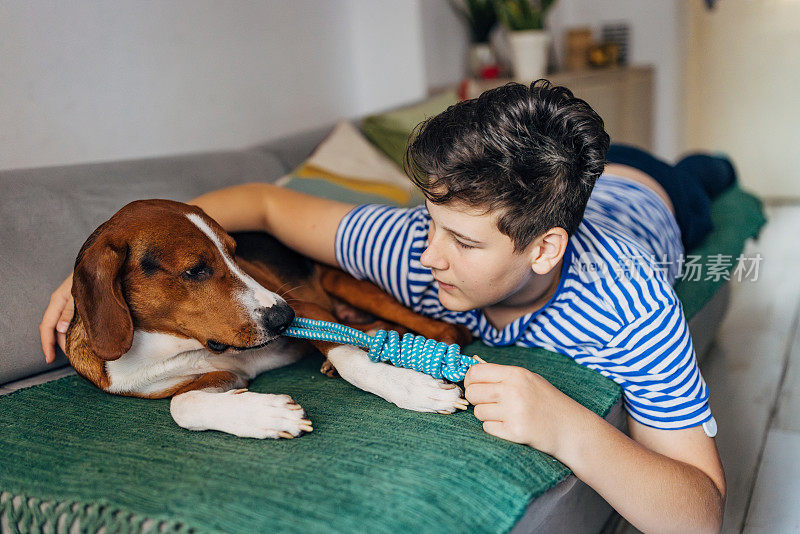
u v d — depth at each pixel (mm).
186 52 2443
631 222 1443
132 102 2248
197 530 820
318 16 3117
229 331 1174
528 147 936
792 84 4867
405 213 1358
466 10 3805
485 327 1349
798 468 1582
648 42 4664
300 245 1453
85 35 2080
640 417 1146
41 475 989
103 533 875
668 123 4793
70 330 1289
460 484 897
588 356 1213
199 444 1029
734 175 2584
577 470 998
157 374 1226
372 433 1025
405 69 3375
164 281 1147
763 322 2529
